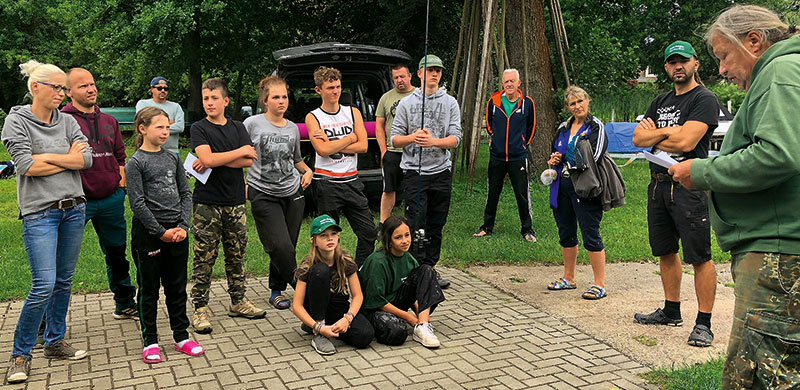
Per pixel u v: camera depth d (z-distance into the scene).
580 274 6.06
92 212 4.34
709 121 3.99
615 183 5.05
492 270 6.26
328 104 5.06
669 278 4.48
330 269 4.17
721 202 2.34
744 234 2.26
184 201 4.10
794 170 2.04
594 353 4.01
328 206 5.12
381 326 4.17
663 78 23.41
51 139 3.64
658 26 23.44
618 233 7.82
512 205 9.66
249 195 4.78
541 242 7.25
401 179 6.97
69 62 29.20
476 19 9.80
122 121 22.31
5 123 3.55
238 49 20.91
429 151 5.33
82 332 4.43
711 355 3.94
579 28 11.68
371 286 4.25
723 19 2.37
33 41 29.72
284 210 4.91
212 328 4.52
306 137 8.23
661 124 4.27
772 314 2.15
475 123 9.74
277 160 4.74
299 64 8.16
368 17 17.59
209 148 4.33
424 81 5.00
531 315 4.80
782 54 2.19
